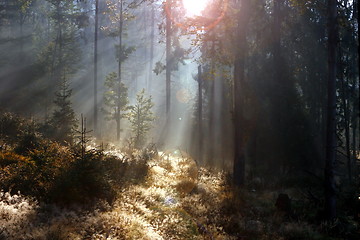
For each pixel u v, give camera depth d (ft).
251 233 31.27
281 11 73.46
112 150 56.49
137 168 44.32
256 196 45.83
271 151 65.82
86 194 27.58
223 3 48.98
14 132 53.06
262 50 73.82
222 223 31.94
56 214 23.71
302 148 64.23
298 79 87.10
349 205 42.70
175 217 29.45
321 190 51.03
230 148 91.20
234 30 50.80
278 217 36.09
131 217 25.67
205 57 53.42
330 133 36.86
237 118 51.08
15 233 18.89
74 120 68.44
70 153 33.81
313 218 38.11
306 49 86.33
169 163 56.24
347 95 70.03
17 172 28.86
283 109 66.28
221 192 43.65
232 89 76.89
